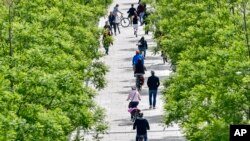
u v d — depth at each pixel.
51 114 51.53
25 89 52.38
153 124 84.50
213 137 52.62
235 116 53.03
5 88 49.66
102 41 120.00
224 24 72.06
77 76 60.06
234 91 53.69
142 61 99.69
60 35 72.25
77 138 64.12
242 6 71.50
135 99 86.00
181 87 62.09
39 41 63.91
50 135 49.44
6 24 63.56
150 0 112.00
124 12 169.88
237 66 53.75
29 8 74.44
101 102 94.94
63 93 55.78
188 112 59.38
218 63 56.94
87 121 58.22
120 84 104.31
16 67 54.81
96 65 82.69
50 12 75.88
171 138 78.81
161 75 109.31
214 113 54.78
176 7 97.06
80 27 82.62
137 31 146.25
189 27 76.06
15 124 46.03
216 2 81.25
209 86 56.44
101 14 107.94
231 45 63.03
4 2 74.38
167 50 80.56
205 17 77.38
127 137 79.88
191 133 55.09
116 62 118.50
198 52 67.88
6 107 48.34
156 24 100.69
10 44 59.84
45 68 57.56
